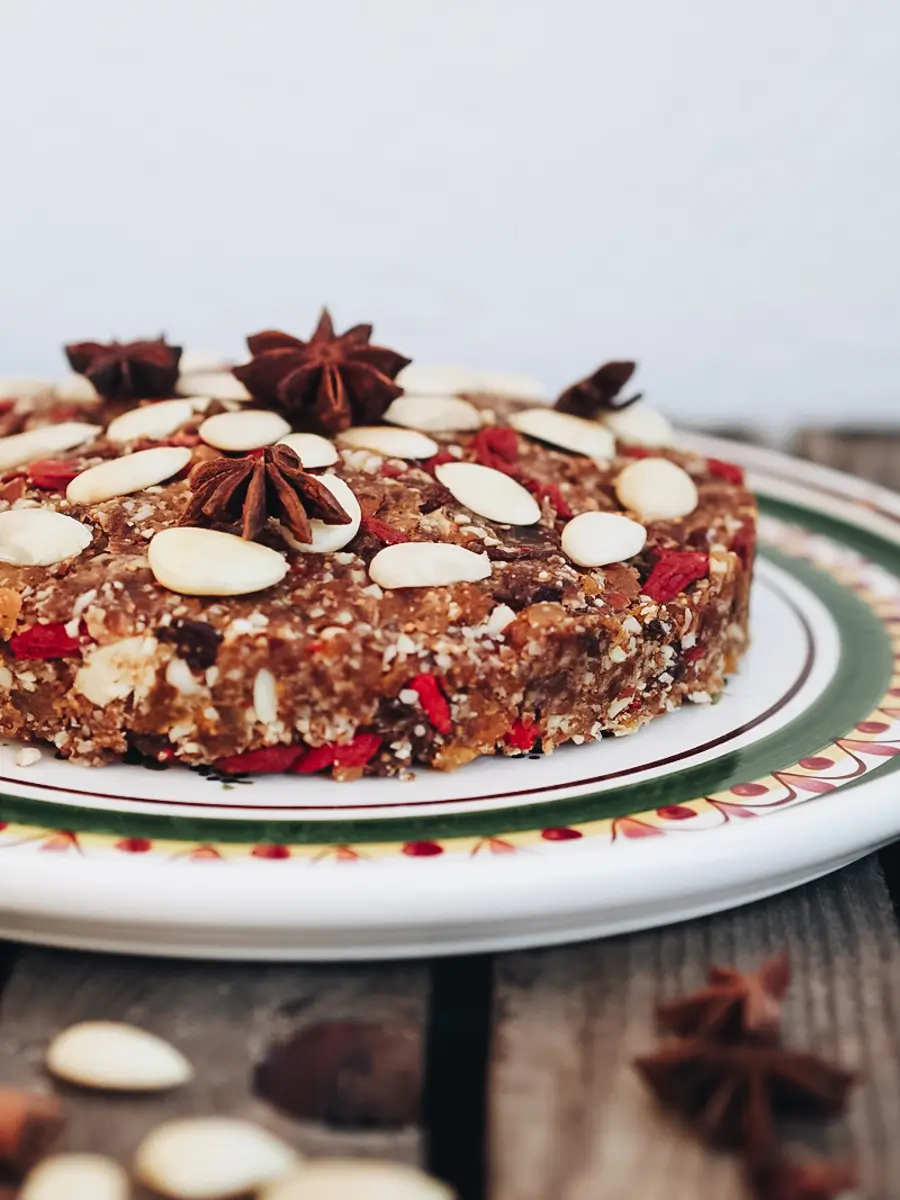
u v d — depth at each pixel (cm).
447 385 35
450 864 23
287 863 23
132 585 26
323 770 27
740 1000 22
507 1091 21
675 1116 21
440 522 29
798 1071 21
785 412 65
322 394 32
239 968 23
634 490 32
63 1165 20
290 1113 21
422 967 24
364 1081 21
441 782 27
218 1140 20
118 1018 22
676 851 23
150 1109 21
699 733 29
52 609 26
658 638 29
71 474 30
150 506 29
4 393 36
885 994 23
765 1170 20
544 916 23
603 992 23
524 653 27
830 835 24
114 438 32
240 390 34
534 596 27
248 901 22
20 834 24
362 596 27
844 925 25
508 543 29
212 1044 22
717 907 25
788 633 35
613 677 28
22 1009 22
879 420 65
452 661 27
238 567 26
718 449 46
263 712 26
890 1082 21
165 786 26
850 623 36
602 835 25
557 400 35
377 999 23
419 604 27
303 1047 22
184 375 36
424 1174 20
